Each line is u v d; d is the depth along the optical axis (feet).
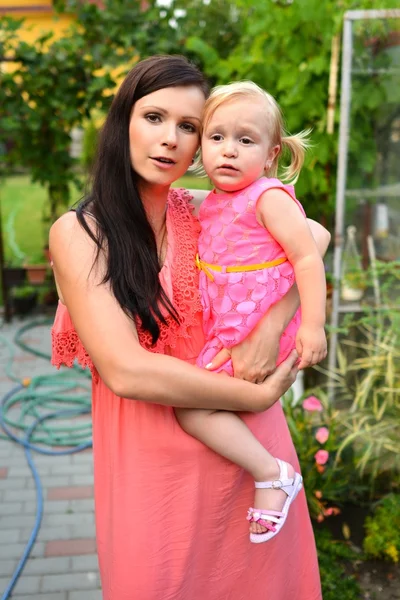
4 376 16.81
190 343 5.48
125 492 5.33
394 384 10.84
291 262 5.25
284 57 13.61
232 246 5.32
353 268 12.64
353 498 10.57
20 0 38.83
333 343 12.39
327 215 14.47
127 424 5.34
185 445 5.32
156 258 5.13
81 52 18.30
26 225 39.34
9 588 8.91
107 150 5.04
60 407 14.85
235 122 5.09
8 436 13.42
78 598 8.80
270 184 5.19
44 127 19.94
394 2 11.77
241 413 5.56
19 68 18.69
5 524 10.44
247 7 13.79
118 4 17.81
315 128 13.34
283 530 6.07
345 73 11.90
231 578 5.86
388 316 11.86
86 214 4.99
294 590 6.41
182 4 17.84
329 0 12.60
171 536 5.34
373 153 12.69
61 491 11.47
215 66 14.73
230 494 5.59
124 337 4.76
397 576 9.09
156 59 4.99
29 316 21.83
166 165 4.93
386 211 13.00
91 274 4.81
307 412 11.38
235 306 5.28
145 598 5.26
